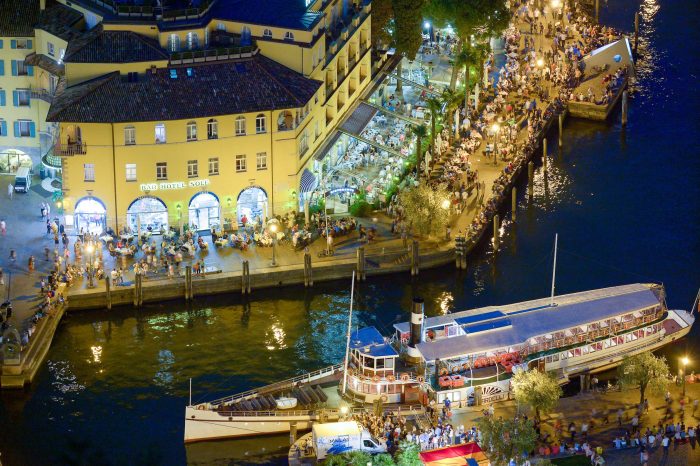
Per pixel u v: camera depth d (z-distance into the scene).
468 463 131.88
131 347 159.75
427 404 143.00
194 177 178.50
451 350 144.12
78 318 165.00
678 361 154.75
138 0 182.62
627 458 135.50
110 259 173.50
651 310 155.50
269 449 140.25
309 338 162.75
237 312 167.88
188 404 148.75
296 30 181.75
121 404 148.62
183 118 173.75
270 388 146.25
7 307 160.62
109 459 138.75
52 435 142.75
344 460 130.50
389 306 170.00
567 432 139.50
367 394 144.00
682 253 182.88
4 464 137.88
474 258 180.75
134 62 175.88
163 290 168.25
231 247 177.75
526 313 150.50
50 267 171.12
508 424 133.25
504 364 146.62
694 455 136.00
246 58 181.00
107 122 172.12
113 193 176.50
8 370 149.75
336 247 179.00
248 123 178.38
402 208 183.25
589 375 150.12
